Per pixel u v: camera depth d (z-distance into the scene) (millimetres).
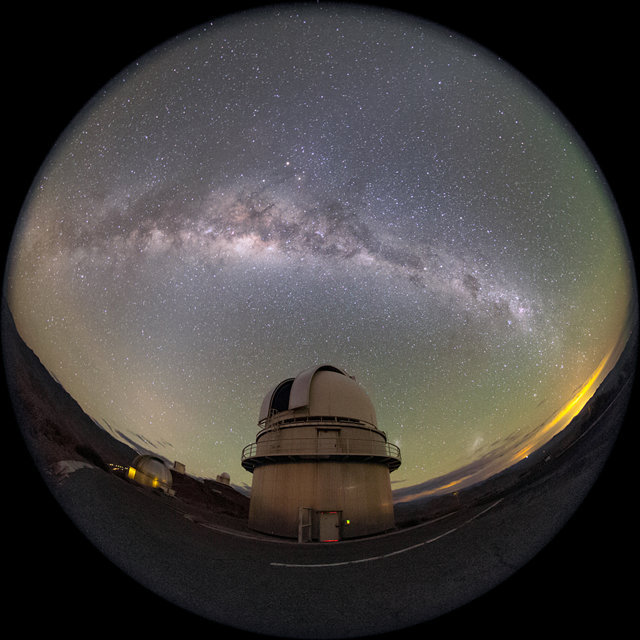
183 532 7098
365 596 6012
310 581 6211
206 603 6211
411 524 8516
